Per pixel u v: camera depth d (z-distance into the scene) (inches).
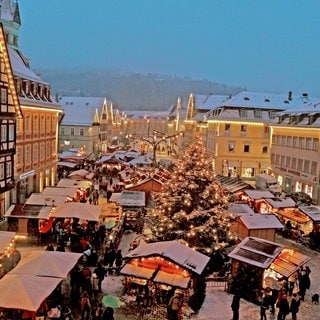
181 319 714.8
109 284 840.9
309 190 1894.7
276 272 837.2
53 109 1824.6
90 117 3341.5
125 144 4867.1
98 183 2065.7
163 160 2810.0
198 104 3602.4
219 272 941.8
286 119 2215.8
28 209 1119.0
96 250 1026.7
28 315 628.1
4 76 1212.5
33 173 1633.9
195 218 1000.2
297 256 903.1
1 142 1203.2
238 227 1170.6
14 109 1283.2
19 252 962.1
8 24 1748.3
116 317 713.0
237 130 2568.9
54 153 1988.2
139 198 1350.9
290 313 767.7
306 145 1947.6
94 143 3442.4
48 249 903.1
